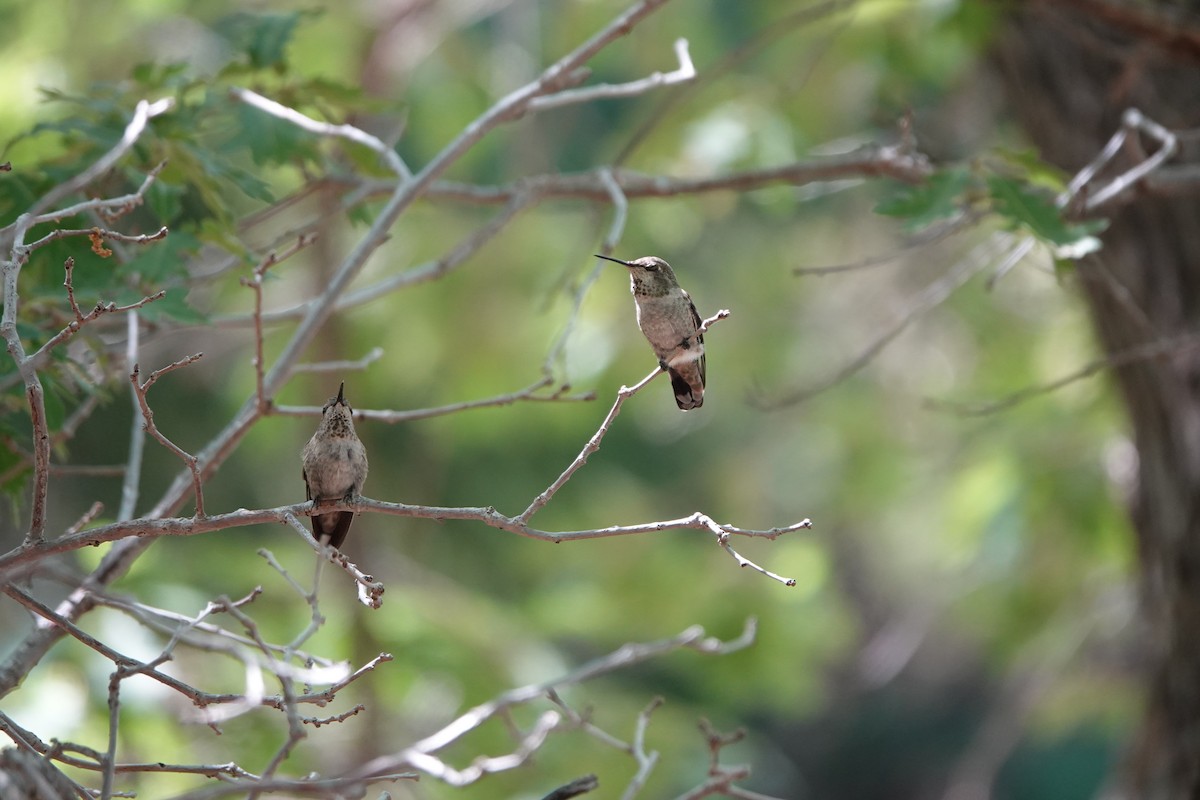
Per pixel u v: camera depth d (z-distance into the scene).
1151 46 8.95
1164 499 9.55
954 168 8.03
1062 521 15.08
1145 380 9.63
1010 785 31.17
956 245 18.06
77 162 7.88
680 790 13.83
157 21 15.80
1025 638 16.33
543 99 8.09
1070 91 10.05
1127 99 9.86
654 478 23.98
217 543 14.64
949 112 14.59
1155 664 9.68
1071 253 7.48
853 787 34.09
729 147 14.80
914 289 19.33
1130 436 10.55
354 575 4.91
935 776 33.09
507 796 12.18
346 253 16.59
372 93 15.63
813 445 22.27
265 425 16.62
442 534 20.88
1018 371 17.17
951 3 10.37
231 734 11.34
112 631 11.18
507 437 19.98
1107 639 14.79
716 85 15.38
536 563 17.08
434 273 8.70
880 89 13.93
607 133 21.69
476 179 18.88
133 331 6.82
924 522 21.88
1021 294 17.84
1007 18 10.25
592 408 18.17
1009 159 8.12
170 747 10.91
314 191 8.92
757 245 21.78
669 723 13.68
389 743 12.87
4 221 7.43
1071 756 30.77
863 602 24.70
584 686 13.91
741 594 15.36
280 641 12.34
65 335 5.29
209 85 8.43
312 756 12.24
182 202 9.66
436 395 18.33
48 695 10.65
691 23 17.48
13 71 14.06
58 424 7.35
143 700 10.77
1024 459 15.27
